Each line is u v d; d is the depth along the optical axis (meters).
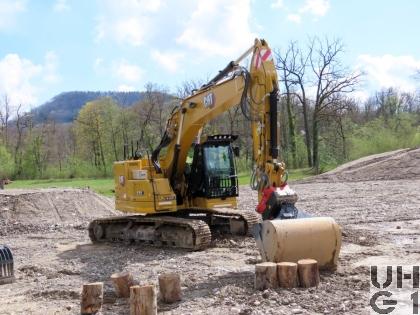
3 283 9.96
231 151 13.89
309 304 7.39
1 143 67.81
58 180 60.62
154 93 64.50
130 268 10.81
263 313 7.12
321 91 50.91
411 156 37.38
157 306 7.79
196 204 13.86
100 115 67.50
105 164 67.31
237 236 13.71
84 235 16.19
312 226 9.02
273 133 9.98
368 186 29.56
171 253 12.31
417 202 21.03
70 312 7.86
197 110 12.82
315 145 50.78
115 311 7.71
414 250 11.42
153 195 13.10
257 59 10.48
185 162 13.74
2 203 19.98
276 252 8.82
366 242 12.38
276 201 9.27
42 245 14.62
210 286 8.84
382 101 67.06
